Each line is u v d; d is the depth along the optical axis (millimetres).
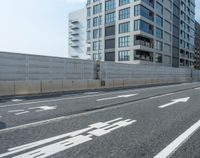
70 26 110500
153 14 67938
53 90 20844
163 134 6324
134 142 5570
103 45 70250
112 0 68375
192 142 5641
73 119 8242
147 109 10719
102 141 5629
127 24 64000
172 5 81125
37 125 7250
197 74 73062
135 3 62000
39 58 20750
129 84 33188
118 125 7352
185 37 96125
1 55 17719
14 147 5137
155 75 43469
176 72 54750
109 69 30516
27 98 15141
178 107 11469
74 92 20375
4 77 17875
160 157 4617
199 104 12617
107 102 13180
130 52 62750
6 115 8961
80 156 4621
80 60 25625
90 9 75312
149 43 67312
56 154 4734
